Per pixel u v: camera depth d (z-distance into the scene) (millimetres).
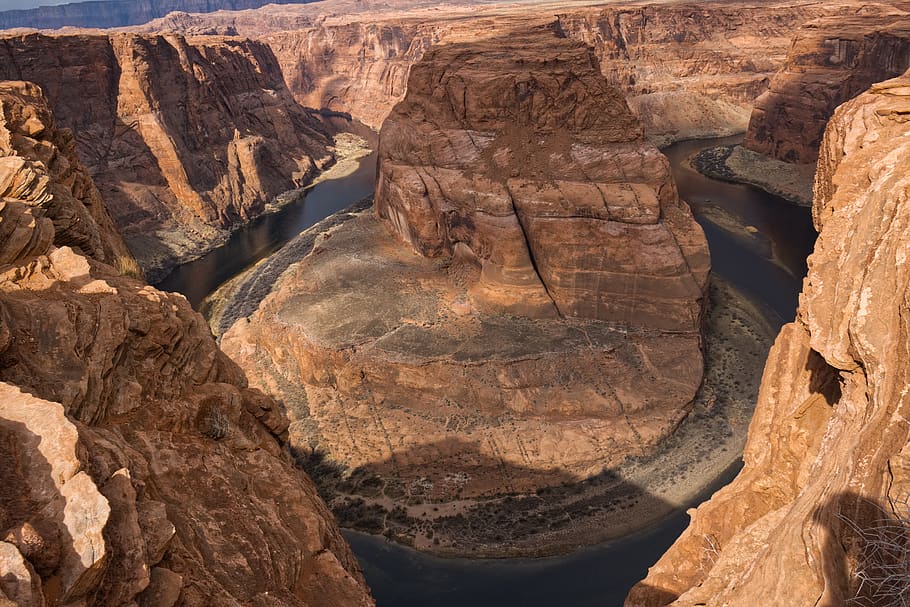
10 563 6801
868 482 10875
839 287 14461
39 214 15016
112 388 12883
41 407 9234
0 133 18922
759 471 18422
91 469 9336
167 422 13562
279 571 11898
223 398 16109
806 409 16656
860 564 9906
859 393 13391
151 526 9492
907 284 12414
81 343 12266
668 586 17391
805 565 10633
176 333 15820
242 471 14562
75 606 7426
